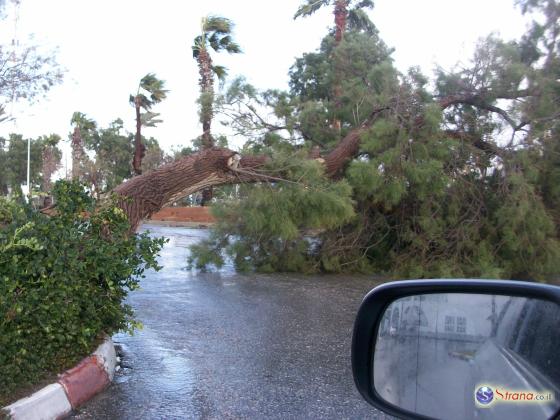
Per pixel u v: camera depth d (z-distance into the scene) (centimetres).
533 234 1146
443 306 231
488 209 1220
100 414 434
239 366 568
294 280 1163
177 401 468
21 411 383
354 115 1348
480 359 216
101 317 529
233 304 890
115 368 544
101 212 546
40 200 593
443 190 1174
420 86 1266
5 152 5469
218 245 1259
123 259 527
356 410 456
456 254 1180
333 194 1052
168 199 898
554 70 1293
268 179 1059
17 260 429
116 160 4819
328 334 707
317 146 1359
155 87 3053
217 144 1198
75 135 3884
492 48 1249
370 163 1132
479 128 1273
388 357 247
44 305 434
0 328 409
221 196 1225
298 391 499
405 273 1200
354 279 1199
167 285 1069
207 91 1266
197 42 2209
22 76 1376
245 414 445
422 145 1148
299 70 2375
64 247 464
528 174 1155
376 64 1436
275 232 1123
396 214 1260
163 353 608
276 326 743
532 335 198
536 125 1196
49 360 458
